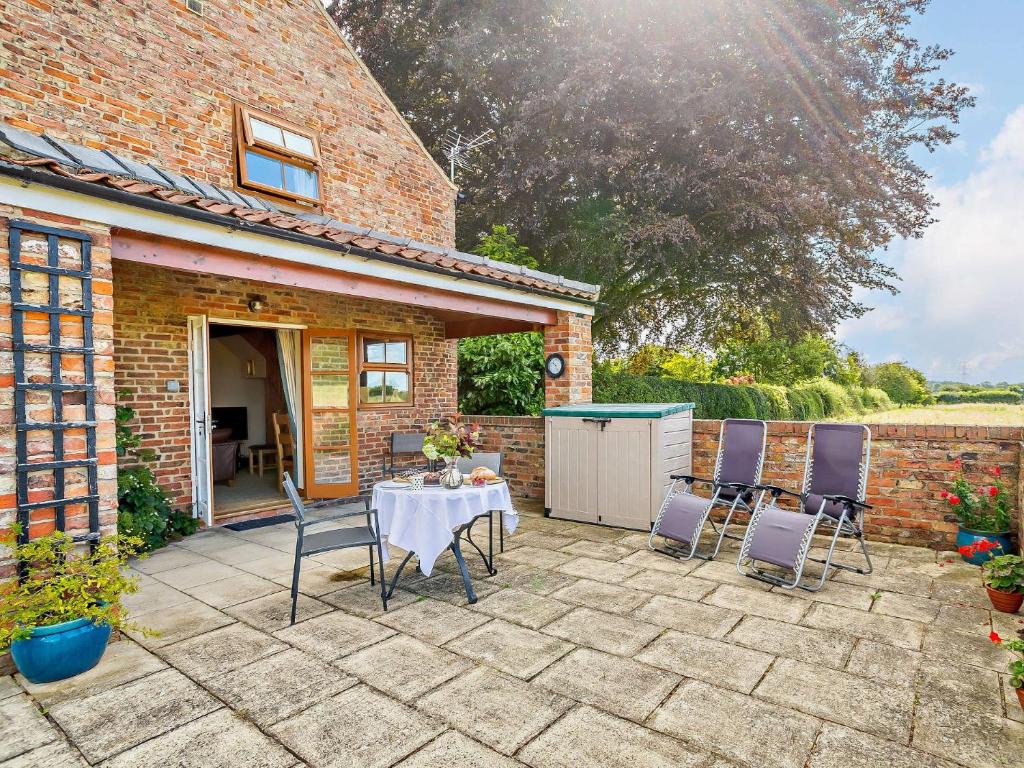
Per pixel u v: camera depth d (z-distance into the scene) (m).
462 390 10.93
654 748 2.40
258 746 2.45
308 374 7.63
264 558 5.24
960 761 2.31
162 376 6.14
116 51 5.78
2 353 3.07
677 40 12.05
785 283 13.24
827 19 12.05
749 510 5.32
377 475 8.30
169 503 6.14
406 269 5.57
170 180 5.29
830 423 5.26
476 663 3.16
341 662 3.19
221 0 6.68
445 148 15.05
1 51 5.03
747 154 12.55
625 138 12.20
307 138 7.50
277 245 4.57
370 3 14.47
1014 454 5.01
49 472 3.22
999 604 3.84
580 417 6.43
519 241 14.27
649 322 16.44
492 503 4.44
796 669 3.07
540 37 13.36
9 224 3.09
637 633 3.54
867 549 5.32
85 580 3.13
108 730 2.57
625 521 6.14
